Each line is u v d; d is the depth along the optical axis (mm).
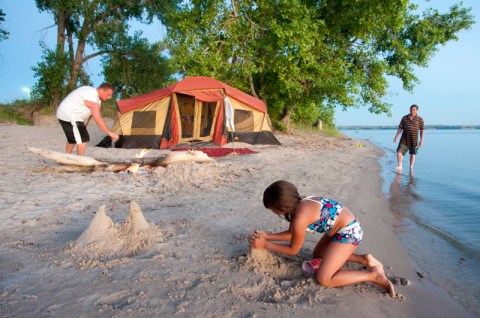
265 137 14320
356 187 7043
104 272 3035
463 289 3088
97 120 7590
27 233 3965
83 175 6953
